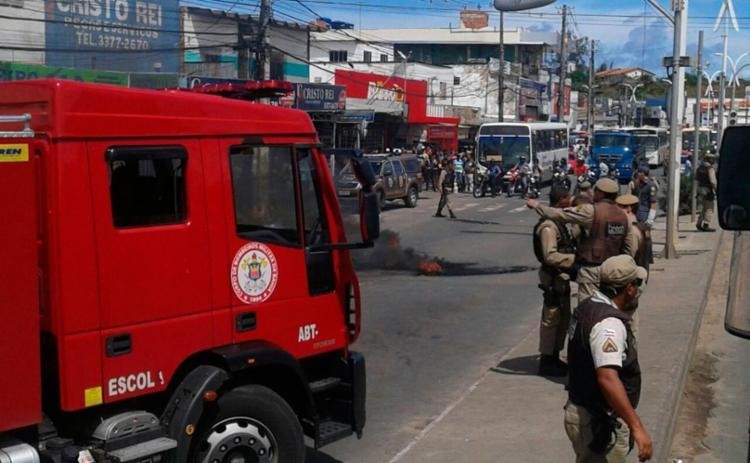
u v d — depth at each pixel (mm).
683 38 18219
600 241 8109
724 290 15211
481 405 8203
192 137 5371
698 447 7547
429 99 56969
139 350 5102
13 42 27562
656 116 84000
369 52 66625
